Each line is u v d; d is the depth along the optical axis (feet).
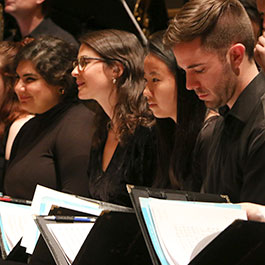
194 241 13.20
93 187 23.82
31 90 27.43
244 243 12.50
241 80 17.11
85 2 34.35
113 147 24.18
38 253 15.55
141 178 22.70
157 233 13.12
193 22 16.71
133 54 24.36
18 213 18.17
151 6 33.63
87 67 24.30
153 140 22.68
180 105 20.70
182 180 20.84
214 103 17.39
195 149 20.03
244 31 17.01
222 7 16.80
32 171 26.32
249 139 16.66
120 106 23.59
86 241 13.97
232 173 17.20
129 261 14.29
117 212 13.99
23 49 27.94
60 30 34.91
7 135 30.71
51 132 26.76
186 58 17.01
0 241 17.49
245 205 14.19
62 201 16.88
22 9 34.86
